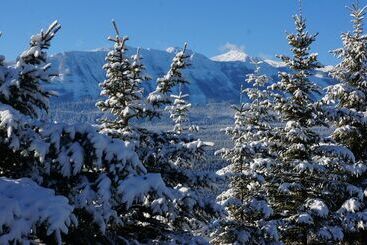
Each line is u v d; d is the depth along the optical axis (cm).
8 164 1000
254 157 2195
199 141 1397
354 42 2417
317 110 2209
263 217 1980
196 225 1453
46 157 993
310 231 2061
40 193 822
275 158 2208
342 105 2477
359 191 2150
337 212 2152
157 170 1387
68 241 1048
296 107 2166
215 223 1861
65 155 951
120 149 979
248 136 2366
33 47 913
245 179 1983
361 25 2442
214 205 1270
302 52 2192
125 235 1288
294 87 2212
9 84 885
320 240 2120
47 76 932
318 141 2191
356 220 2105
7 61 939
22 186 836
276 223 1970
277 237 1855
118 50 1454
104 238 1141
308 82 2206
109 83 1462
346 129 2278
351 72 2444
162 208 1172
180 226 1410
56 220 763
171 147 1414
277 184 2173
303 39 2186
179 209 1307
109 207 1034
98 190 966
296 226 2078
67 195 1022
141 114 1466
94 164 1012
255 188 2134
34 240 876
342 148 2156
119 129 1417
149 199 1172
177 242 1320
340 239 2030
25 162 998
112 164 988
